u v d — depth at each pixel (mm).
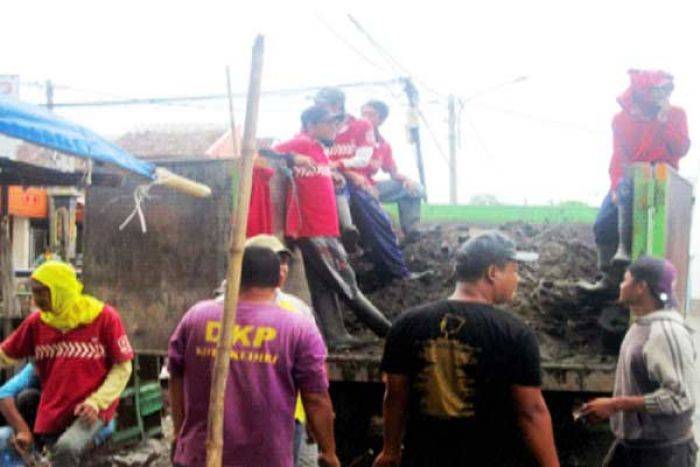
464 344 3186
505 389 3170
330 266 5145
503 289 3332
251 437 3266
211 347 3346
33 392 5258
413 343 3275
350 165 6043
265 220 4992
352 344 5234
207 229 5215
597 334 5285
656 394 3953
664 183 4770
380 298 6008
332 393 5141
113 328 4879
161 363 7395
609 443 5020
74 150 4953
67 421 4852
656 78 5207
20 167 6207
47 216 21984
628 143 5246
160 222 5320
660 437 4059
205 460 3297
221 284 5184
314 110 5246
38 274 4734
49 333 4852
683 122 5262
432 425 3223
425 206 8008
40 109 5066
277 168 5145
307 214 5137
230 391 3285
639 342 4102
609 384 4645
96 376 4871
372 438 5172
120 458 6320
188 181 4992
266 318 3363
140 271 5363
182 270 5277
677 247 5195
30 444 5035
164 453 6762
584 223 7352
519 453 3236
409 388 3322
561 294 5480
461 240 6730
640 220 4801
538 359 3186
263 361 3305
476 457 3172
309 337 3398
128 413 6910
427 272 6215
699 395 7602
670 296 4133
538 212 7863
